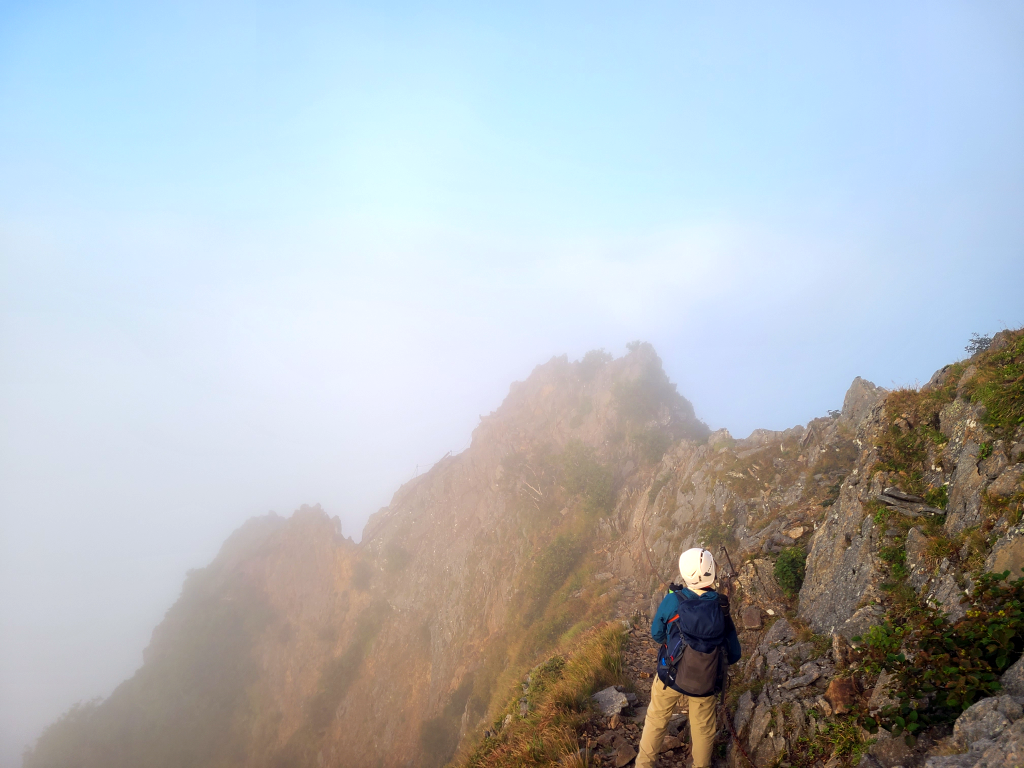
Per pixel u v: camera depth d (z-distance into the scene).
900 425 8.91
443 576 58.25
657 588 22.78
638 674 9.50
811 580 8.85
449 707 43.28
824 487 14.70
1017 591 4.21
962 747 3.54
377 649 59.56
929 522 7.04
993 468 6.45
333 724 56.75
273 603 76.50
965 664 4.02
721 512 20.58
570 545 40.69
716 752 6.08
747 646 9.05
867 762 4.30
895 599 6.48
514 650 35.31
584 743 7.26
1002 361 7.70
